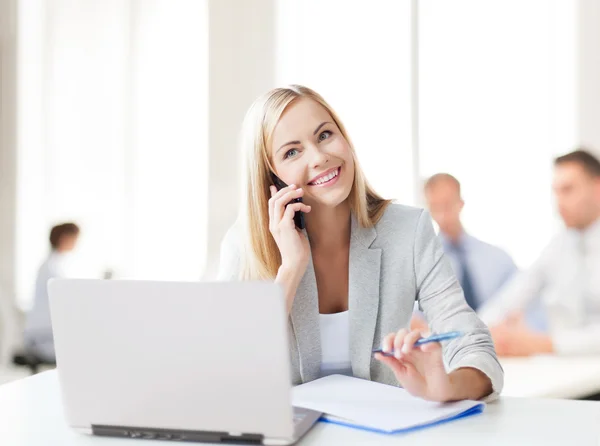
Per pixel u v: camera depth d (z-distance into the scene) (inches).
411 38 159.2
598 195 127.0
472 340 55.0
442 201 135.3
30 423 47.2
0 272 184.1
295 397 50.3
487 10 155.3
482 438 42.0
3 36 186.1
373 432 43.3
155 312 40.8
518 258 151.3
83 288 41.9
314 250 63.7
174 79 176.7
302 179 60.7
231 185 172.2
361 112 162.9
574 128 151.8
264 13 170.1
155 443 42.6
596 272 126.7
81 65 182.9
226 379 40.4
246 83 171.5
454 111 157.2
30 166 185.0
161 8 177.6
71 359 43.1
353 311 60.9
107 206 180.9
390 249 62.6
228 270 65.7
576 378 100.0
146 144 178.5
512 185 153.2
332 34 165.3
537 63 153.2
